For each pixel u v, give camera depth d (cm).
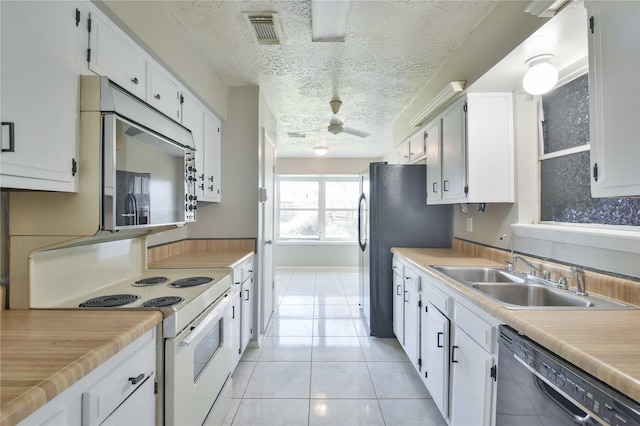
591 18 113
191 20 194
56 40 108
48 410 72
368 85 294
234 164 299
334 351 286
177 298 144
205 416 156
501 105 208
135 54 157
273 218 382
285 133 469
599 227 158
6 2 90
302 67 257
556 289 154
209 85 250
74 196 119
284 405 207
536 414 102
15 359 82
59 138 109
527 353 104
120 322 110
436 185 267
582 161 171
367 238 338
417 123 300
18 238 120
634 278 127
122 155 124
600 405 77
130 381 104
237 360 236
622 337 95
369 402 210
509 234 211
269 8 182
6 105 90
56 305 132
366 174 345
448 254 271
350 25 197
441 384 181
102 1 125
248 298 275
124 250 181
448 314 174
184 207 181
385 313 318
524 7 151
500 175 207
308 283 541
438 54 235
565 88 183
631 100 98
